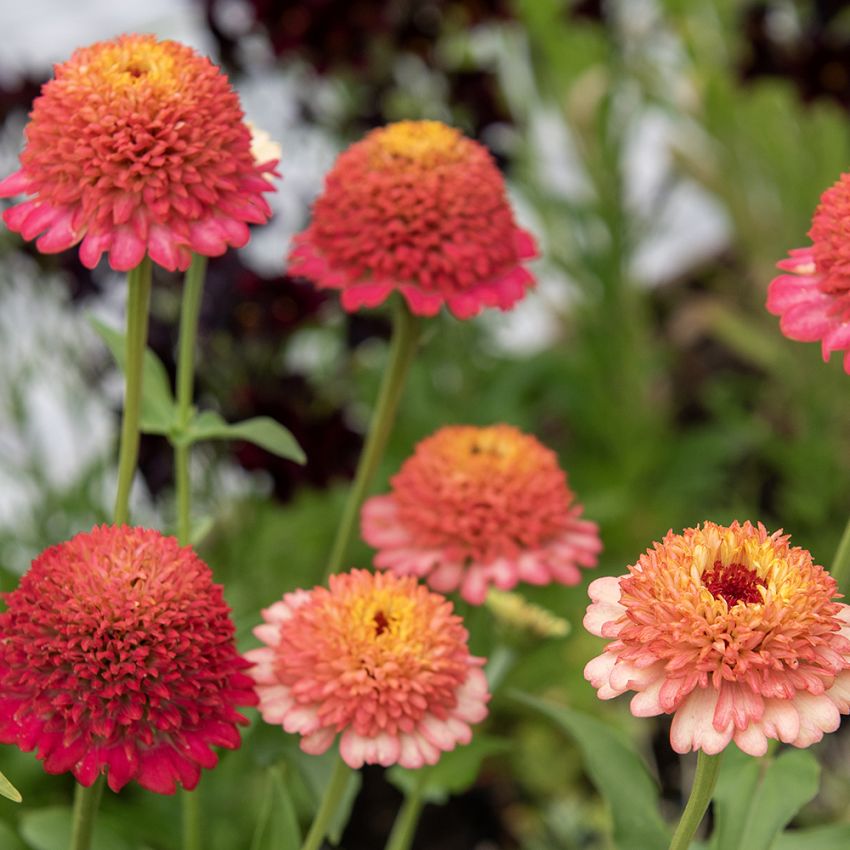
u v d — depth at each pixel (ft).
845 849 2.49
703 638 2.15
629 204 5.08
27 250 3.41
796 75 4.34
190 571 2.31
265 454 3.42
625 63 5.02
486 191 2.66
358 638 2.37
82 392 3.54
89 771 2.26
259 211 2.44
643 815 2.48
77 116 2.39
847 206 2.43
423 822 4.12
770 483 5.27
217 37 3.91
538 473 2.72
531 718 4.00
